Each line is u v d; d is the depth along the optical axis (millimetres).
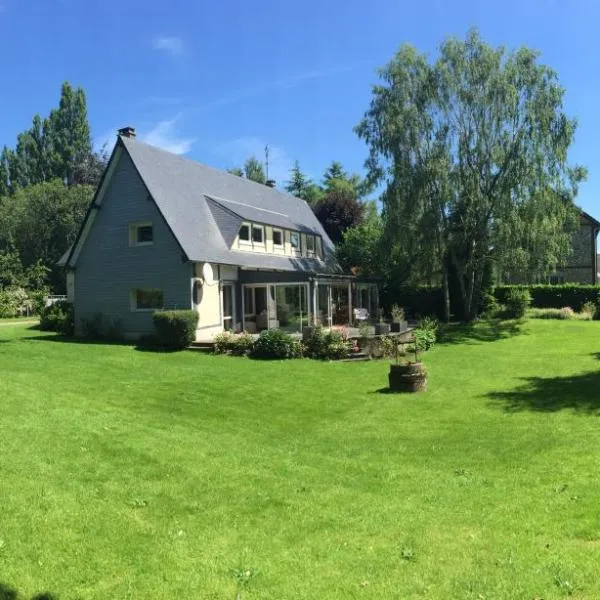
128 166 25391
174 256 24234
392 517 6473
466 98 29750
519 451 9086
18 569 5176
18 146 70062
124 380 15266
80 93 70375
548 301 41562
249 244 28766
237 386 15219
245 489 7414
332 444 10133
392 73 30594
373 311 37281
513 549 5449
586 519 6016
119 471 7840
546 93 29188
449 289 37094
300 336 22453
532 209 28875
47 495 6730
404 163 30359
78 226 58031
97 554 5535
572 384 15039
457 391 14844
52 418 10227
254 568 5293
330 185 72188
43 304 34219
